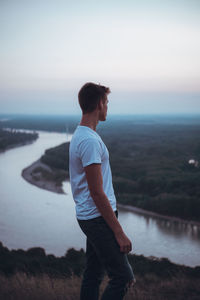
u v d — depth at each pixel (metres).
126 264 1.78
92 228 1.79
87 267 2.04
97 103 1.87
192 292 5.91
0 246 17.17
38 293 4.11
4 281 4.97
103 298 1.76
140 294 4.90
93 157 1.70
